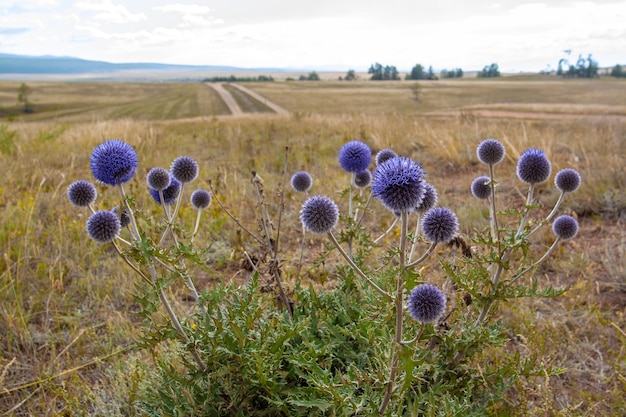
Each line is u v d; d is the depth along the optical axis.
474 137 12.41
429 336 2.71
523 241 3.01
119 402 3.44
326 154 11.94
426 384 3.11
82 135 14.16
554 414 3.09
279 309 4.00
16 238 5.80
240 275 5.51
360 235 3.36
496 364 3.48
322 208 2.90
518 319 4.33
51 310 4.65
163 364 3.06
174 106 95.62
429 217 2.91
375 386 2.66
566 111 49.22
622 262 5.27
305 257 5.95
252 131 16.95
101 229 2.90
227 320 3.03
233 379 3.01
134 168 3.06
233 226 6.70
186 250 2.82
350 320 3.43
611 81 137.25
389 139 12.80
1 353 4.04
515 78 172.00
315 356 2.88
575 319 4.46
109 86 158.75
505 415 2.98
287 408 2.94
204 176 9.34
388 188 2.27
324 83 159.75
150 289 2.75
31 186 8.05
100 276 5.36
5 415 3.37
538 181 3.44
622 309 4.66
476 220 6.73
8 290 4.62
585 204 7.25
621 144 10.99
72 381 3.59
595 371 3.80
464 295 3.66
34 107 98.25
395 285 3.30
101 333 4.42
